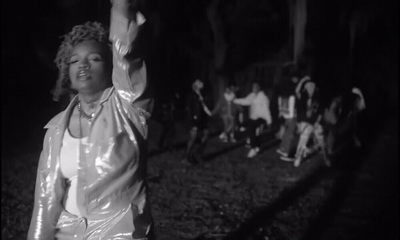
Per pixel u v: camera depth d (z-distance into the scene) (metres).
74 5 18.45
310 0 22.31
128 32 2.45
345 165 12.47
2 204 8.41
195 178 10.67
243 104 13.59
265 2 24.19
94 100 2.71
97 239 2.53
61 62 2.78
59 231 2.67
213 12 21.98
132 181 2.59
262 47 24.98
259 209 8.23
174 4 24.41
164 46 24.95
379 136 18.25
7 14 21.56
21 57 22.30
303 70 19.94
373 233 7.09
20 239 6.67
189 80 25.75
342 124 17.25
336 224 7.49
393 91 27.95
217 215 7.83
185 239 6.69
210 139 17.00
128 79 2.52
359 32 25.03
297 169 11.84
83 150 2.58
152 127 19.88
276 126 18.78
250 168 11.88
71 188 2.65
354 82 24.34
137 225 2.56
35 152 14.25
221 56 22.16
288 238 6.79
